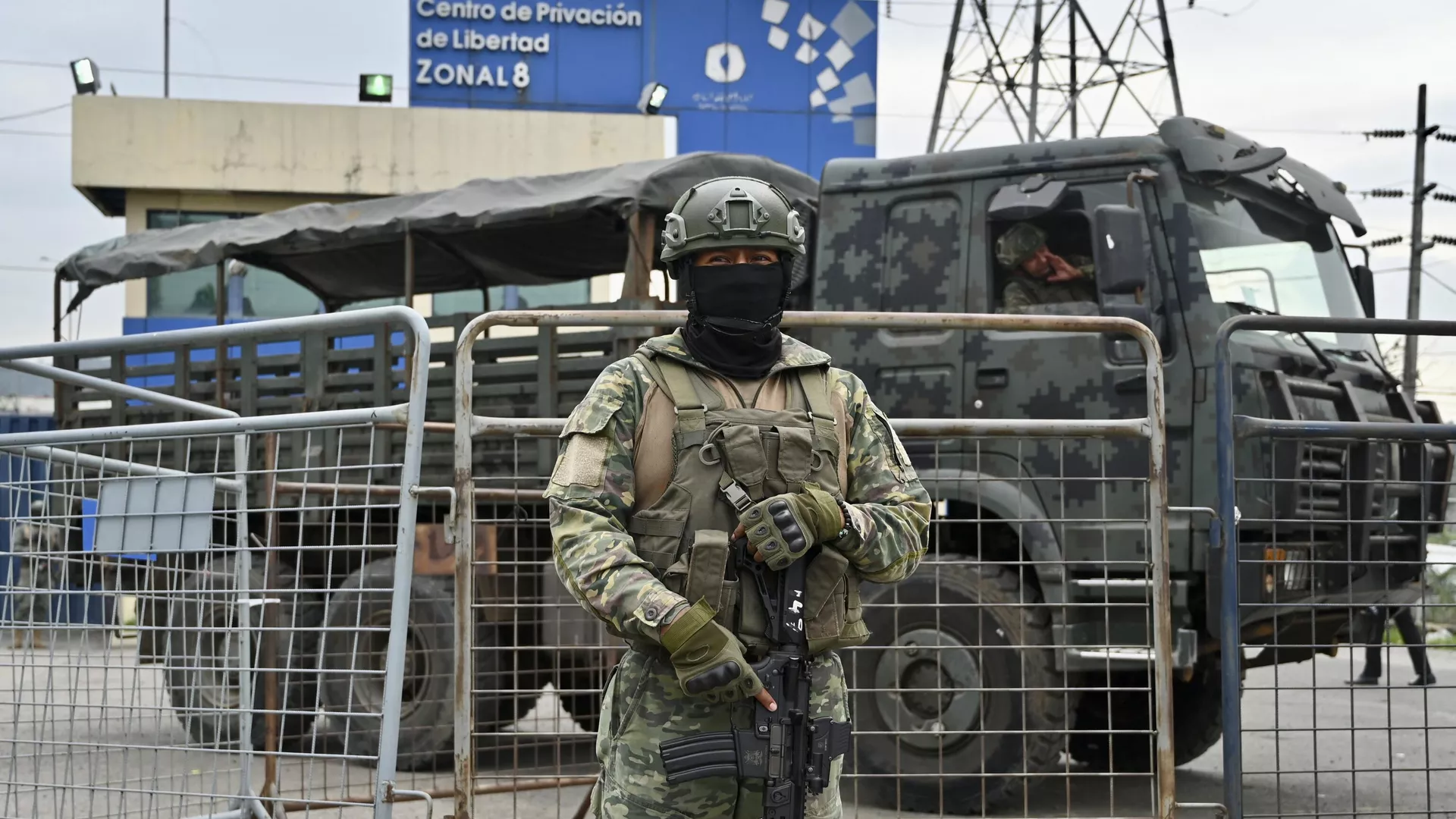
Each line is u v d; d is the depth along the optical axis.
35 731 3.44
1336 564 4.59
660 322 3.80
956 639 5.01
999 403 5.31
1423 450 4.46
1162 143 5.14
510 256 7.95
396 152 19.00
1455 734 7.48
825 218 5.71
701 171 6.25
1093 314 5.23
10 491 3.56
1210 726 5.86
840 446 2.49
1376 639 5.35
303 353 6.92
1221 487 4.05
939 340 5.43
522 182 6.83
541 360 6.16
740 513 2.31
